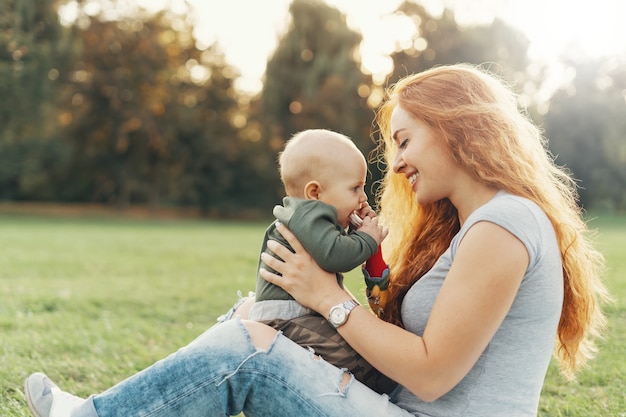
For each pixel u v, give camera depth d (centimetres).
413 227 258
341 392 198
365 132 4097
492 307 187
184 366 198
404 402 210
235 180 4431
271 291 226
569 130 4616
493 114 211
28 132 3597
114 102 3934
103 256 1180
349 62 4197
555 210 207
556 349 253
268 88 4244
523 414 199
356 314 205
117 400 198
